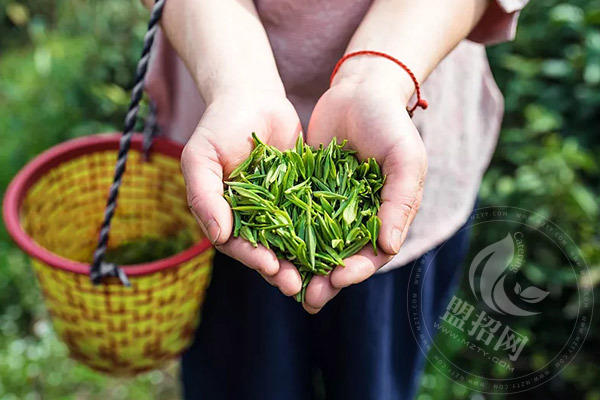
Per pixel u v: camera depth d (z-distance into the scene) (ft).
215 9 2.40
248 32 2.39
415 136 2.25
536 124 3.98
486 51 4.40
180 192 2.92
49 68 5.01
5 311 4.37
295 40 2.46
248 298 2.83
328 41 2.45
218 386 3.15
